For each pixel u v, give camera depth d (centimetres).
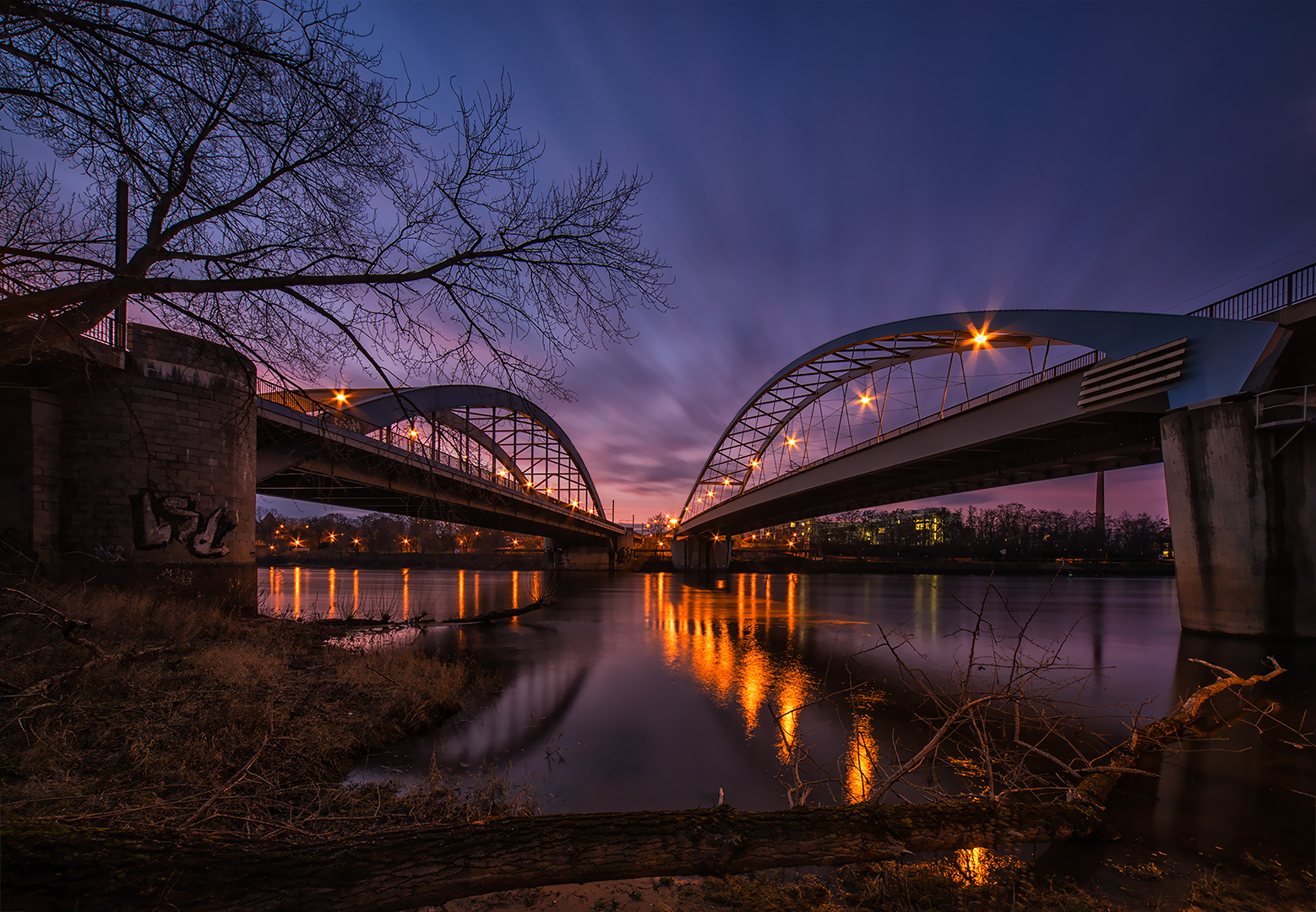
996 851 463
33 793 459
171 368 1536
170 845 254
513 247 482
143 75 410
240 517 1670
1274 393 1822
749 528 9219
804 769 838
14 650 842
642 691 1366
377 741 866
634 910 348
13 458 1337
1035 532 14875
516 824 311
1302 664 1530
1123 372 2208
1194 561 1973
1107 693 1297
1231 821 579
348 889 265
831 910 356
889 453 3794
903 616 3170
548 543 11250
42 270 443
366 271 473
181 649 1064
